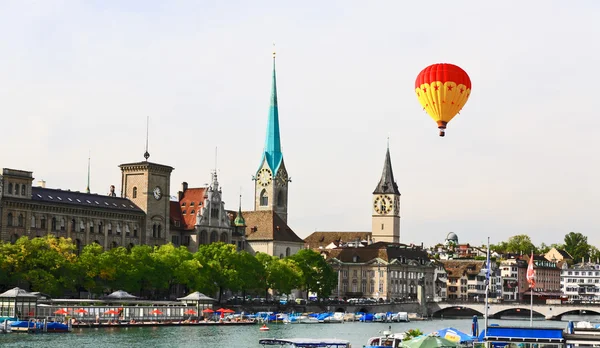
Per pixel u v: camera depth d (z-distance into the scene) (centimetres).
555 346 14050
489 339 14200
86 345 18725
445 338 15300
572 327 15450
